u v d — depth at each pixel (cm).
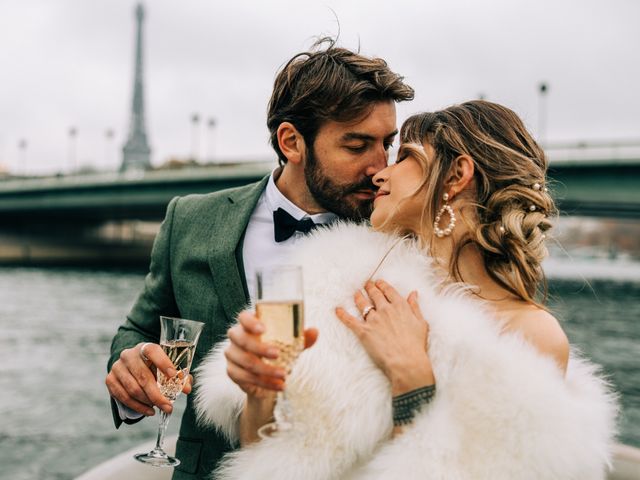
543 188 158
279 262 187
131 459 197
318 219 193
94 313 1667
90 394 809
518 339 134
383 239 157
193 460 175
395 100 183
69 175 3769
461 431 126
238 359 118
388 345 135
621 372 973
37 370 949
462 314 137
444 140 154
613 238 7481
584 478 127
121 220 4744
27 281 2667
